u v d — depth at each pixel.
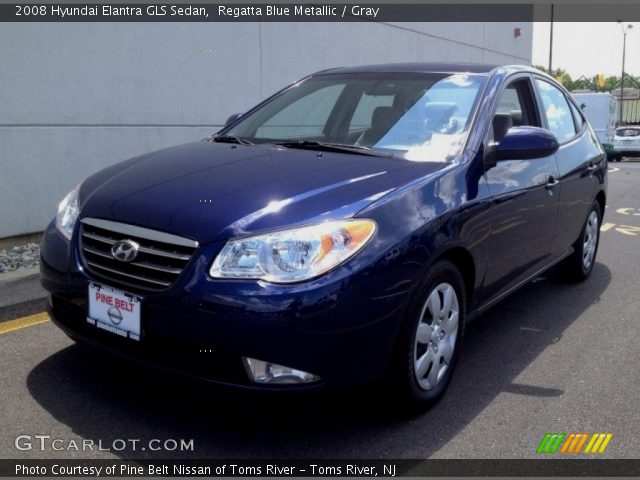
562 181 4.72
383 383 3.07
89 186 3.49
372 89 4.29
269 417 3.22
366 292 2.81
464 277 3.63
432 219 3.15
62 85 6.45
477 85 4.14
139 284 2.89
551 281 5.92
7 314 4.52
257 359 2.72
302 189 3.08
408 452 3.00
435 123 3.86
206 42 7.84
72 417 3.13
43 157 6.37
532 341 4.45
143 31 7.11
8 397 3.30
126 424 3.10
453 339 3.47
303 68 9.38
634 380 3.89
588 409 3.51
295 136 4.15
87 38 6.60
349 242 2.83
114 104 6.92
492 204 3.65
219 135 4.37
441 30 12.88
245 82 8.43
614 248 7.47
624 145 27.22
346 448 3.01
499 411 3.44
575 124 5.53
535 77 4.93
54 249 3.27
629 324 4.85
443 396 3.55
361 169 3.36
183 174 3.33
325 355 2.76
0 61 5.95
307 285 2.71
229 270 2.74
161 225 2.90
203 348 2.79
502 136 4.07
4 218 6.13
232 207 2.93
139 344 2.93
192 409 3.25
